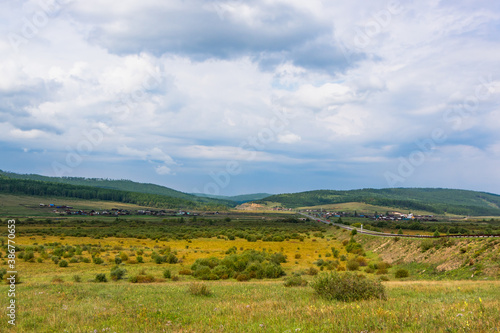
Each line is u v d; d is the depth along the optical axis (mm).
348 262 53656
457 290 20672
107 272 44000
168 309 15945
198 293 22688
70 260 53219
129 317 13734
